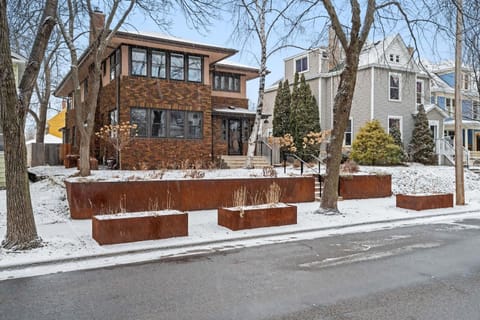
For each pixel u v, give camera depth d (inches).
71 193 382.0
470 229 371.9
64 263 252.1
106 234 289.3
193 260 260.1
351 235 343.0
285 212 371.2
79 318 165.9
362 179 570.3
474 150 1266.0
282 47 644.1
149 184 418.9
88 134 515.8
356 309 173.6
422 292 195.3
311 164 719.7
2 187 577.0
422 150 945.5
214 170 575.5
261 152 836.0
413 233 352.2
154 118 704.4
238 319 164.1
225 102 885.2
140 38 666.2
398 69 954.1
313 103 932.6
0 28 254.2
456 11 466.0
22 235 270.5
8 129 265.3
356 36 400.5
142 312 171.9
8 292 198.5
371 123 853.2
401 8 452.4
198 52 745.0
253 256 269.9
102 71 789.9
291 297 189.2
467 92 927.0
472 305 177.6
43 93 1097.4
